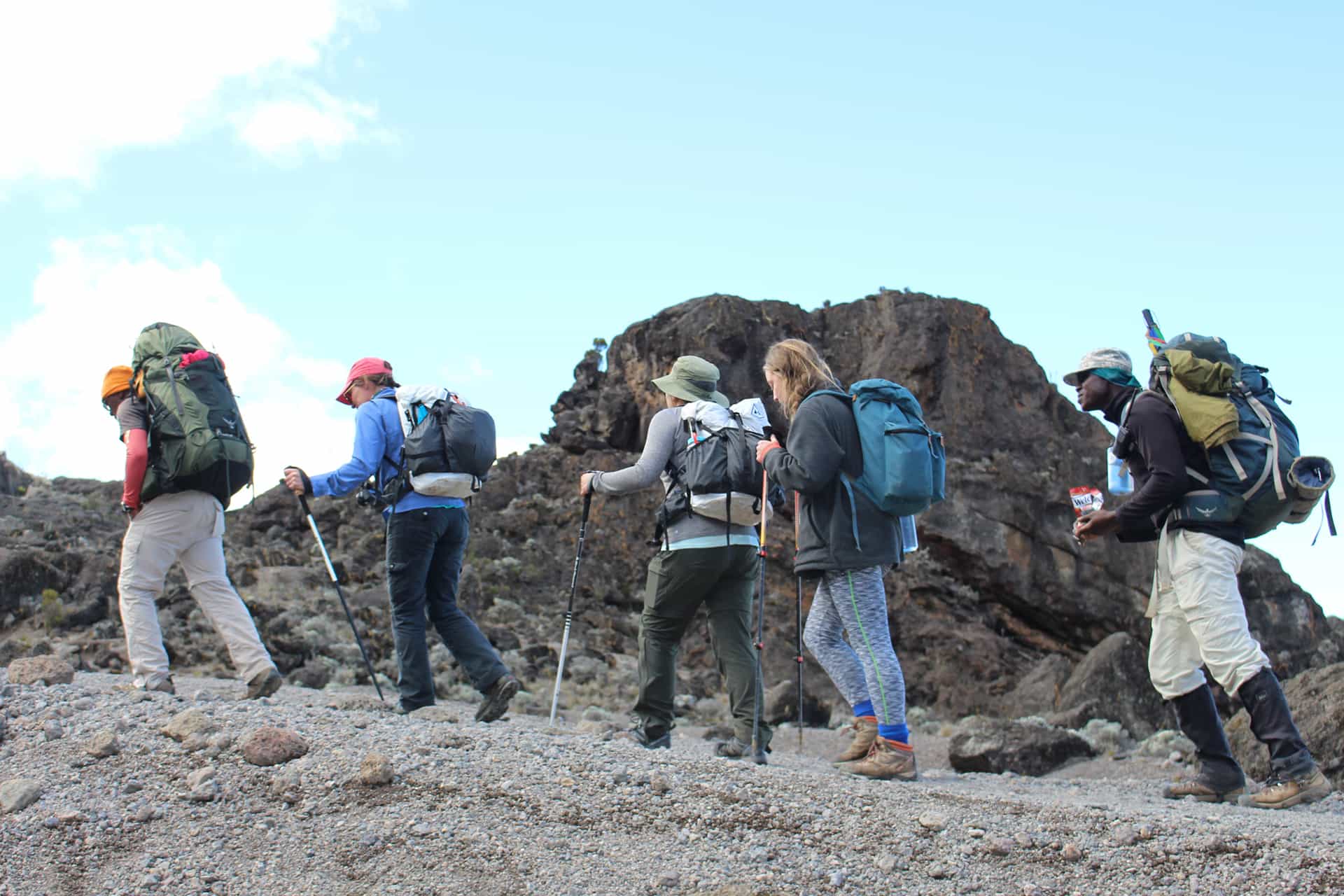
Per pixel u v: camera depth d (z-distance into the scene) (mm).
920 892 4676
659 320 22438
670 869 4707
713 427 7250
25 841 4754
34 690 6531
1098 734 12383
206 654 13289
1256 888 4777
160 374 7109
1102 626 20391
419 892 4469
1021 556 20328
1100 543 20844
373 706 7762
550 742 6113
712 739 12375
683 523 7199
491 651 7863
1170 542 6727
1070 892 4734
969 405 22047
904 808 5453
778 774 5848
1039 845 5117
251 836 4859
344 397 8289
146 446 6961
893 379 21938
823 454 6320
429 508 7805
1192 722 6836
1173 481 6512
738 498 7121
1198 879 4852
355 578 17391
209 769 5312
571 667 15914
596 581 19188
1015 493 20766
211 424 7062
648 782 5477
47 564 14242
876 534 6453
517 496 20656
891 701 6426
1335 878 4828
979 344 22734
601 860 4762
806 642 6922
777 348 6867
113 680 7820
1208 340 6676
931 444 6473
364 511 19281
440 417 7777
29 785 5113
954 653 18625
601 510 20078
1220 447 6547
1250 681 6441
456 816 5023
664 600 7277
